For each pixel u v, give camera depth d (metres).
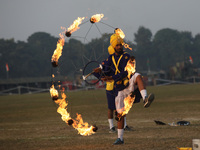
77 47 89.81
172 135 13.09
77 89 100.50
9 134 16.28
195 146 8.47
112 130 15.17
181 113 22.22
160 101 35.19
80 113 26.27
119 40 12.44
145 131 14.66
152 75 135.75
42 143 12.92
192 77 126.38
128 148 10.79
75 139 13.51
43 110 32.50
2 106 43.56
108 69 12.65
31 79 139.75
